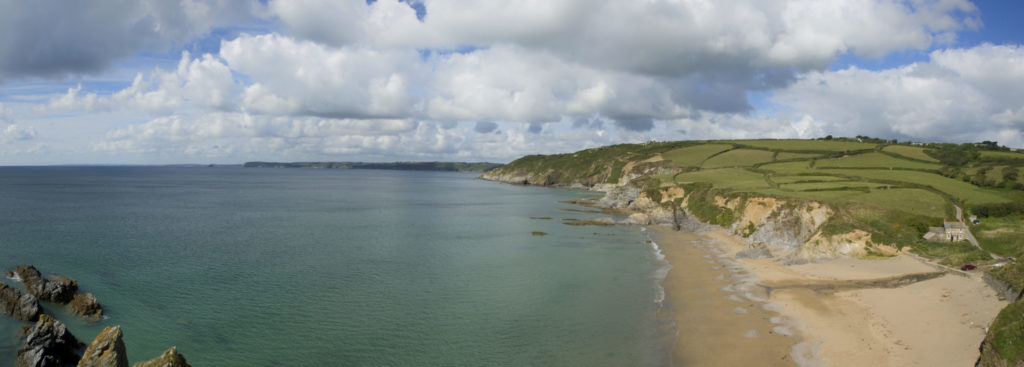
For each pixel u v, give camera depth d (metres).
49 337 30.72
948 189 85.44
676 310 41.19
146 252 60.91
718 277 52.22
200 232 79.00
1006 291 37.50
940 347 31.27
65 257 56.56
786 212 73.12
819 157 154.62
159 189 187.88
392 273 53.41
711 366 30.78
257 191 187.50
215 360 31.09
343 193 185.12
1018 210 70.25
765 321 38.06
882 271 50.62
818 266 54.94
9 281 44.38
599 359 31.88
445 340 34.81
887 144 169.62
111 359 23.23
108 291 43.97
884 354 31.12
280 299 43.12
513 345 34.09
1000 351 25.52
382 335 35.53
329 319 38.50
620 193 142.75
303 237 76.69
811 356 31.61
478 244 72.94
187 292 44.41
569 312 40.81
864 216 65.00
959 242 57.28
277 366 30.50
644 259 62.44
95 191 169.00
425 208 129.50
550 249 69.44
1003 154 128.75
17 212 99.62
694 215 96.75
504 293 46.22
